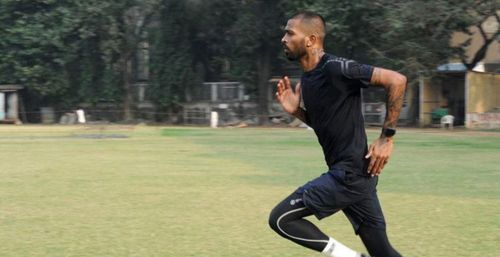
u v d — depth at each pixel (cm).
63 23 3941
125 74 4259
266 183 1180
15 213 858
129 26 4106
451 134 2845
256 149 2028
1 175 1310
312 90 434
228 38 4128
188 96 4312
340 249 446
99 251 633
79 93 4341
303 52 439
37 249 641
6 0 3975
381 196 1009
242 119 4112
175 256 613
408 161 1620
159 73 4256
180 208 900
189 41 4225
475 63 3475
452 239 688
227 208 900
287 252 631
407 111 3744
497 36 3353
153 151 1952
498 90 3566
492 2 3089
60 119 4325
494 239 688
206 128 3606
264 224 779
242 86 4147
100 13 3866
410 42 3145
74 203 944
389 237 698
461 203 938
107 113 4356
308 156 1764
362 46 3550
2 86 4112
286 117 4003
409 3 3066
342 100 427
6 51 4072
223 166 1498
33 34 3975
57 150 1986
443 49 3241
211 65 4338
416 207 902
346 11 3312
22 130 3241
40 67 4062
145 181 1211
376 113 3716
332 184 432
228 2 3906
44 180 1225
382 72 411
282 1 3619
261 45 3894
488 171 1391
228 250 639
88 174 1330
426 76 3225
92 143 2308
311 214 441
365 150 436
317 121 440
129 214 851
